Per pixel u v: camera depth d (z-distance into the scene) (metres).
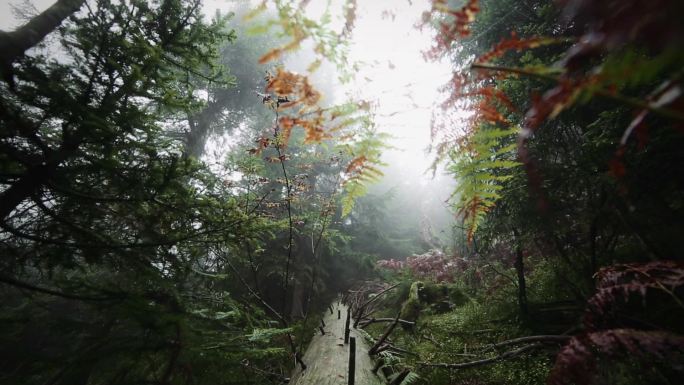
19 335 4.09
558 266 5.06
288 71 0.73
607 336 1.33
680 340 1.24
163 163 2.93
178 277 3.61
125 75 2.66
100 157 2.76
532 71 0.49
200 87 6.58
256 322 4.66
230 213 3.47
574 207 3.46
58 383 3.92
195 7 3.31
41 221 2.93
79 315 5.94
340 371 3.74
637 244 3.59
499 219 4.11
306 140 0.88
